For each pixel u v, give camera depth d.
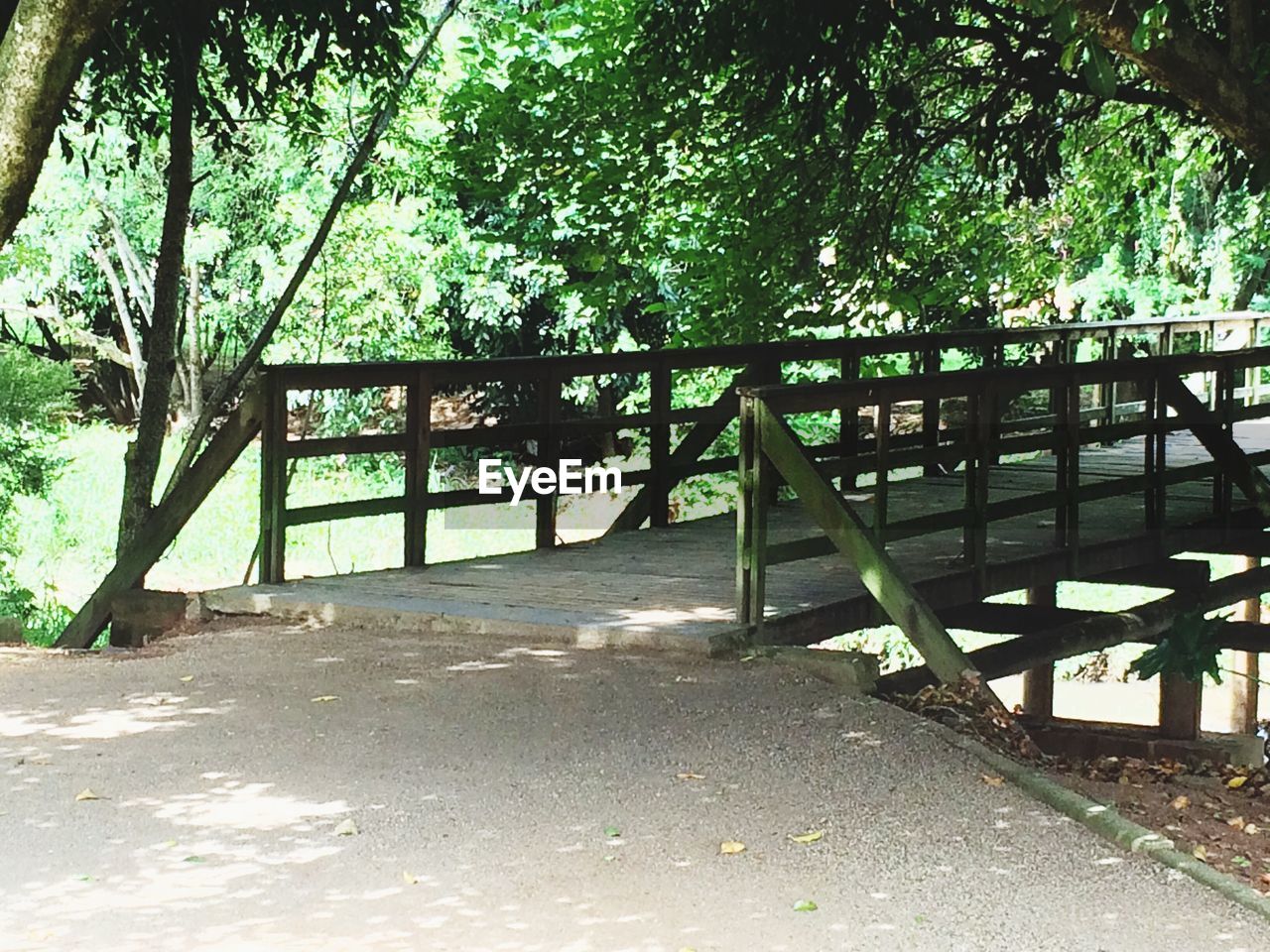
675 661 7.05
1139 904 4.45
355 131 18.73
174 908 4.23
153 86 13.05
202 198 23.42
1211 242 22.44
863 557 7.21
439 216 21.12
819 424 21.97
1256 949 4.14
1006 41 11.57
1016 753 6.68
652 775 5.49
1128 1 7.16
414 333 21.03
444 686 6.63
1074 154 15.89
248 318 24.62
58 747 5.73
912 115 12.51
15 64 6.72
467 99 13.98
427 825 4.94
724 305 13.55
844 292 13.45
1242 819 5.81
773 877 4.57
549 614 7.71
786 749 5.81
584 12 13.51
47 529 20.78
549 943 4.04
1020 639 8.83
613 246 14.12
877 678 7.02
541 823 4.98
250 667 6.97
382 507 9.13
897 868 4.68
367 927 4.12
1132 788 6.34
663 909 4.30
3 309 25.34
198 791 5.24
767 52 11.75
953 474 13.55
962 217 15.38
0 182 6.81
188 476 8.58
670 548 10.03
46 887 4.38
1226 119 7.66
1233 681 14.91
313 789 5.27
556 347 25.36
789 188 13.13
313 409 25.62
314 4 12.41
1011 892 4.51
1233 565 18.70
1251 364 10.95
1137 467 14.09
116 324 29.69
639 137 13.48
